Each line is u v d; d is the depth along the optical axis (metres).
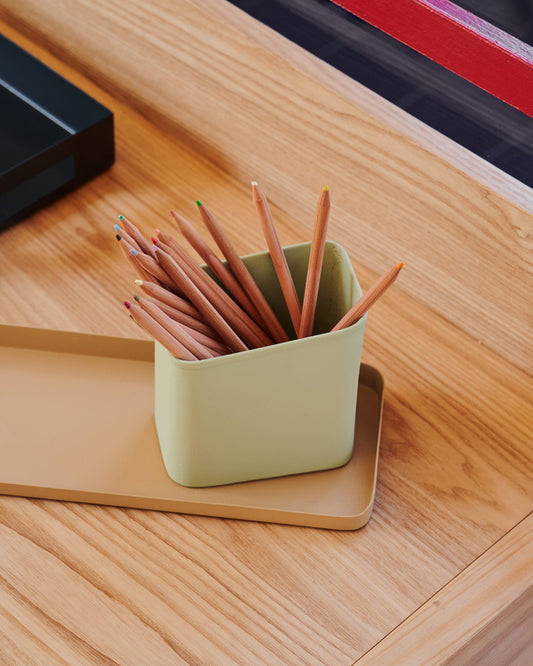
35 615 0.68
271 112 0.92
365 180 0.88
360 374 0.83
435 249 0.86
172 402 0.70
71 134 0.96
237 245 0.94
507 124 0.83
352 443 0.78
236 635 0.68
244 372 0.68
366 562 0.72
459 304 0.87
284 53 0.90
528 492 0.78
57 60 1.10
